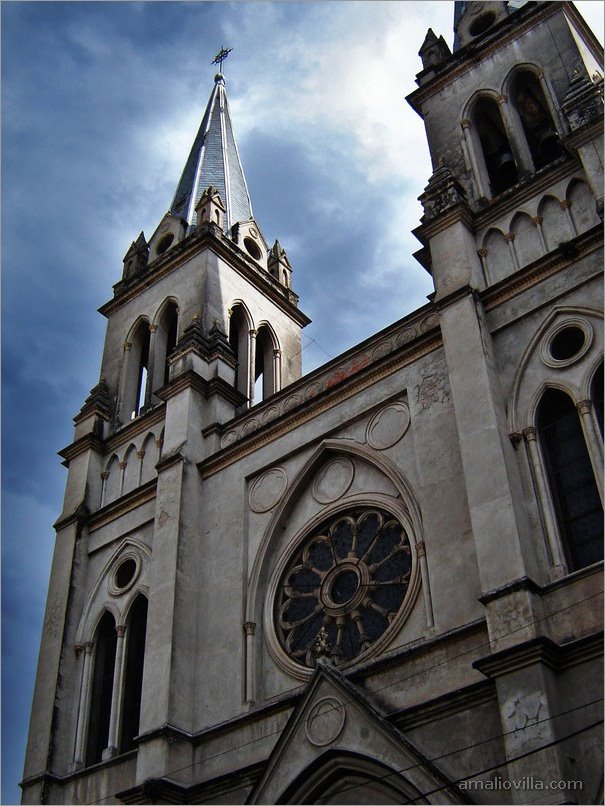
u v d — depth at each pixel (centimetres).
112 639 2997
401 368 2650
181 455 2972
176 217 4066
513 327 2461
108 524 3222
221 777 2302
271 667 2491
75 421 3600
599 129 2555
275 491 2770
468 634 2080
